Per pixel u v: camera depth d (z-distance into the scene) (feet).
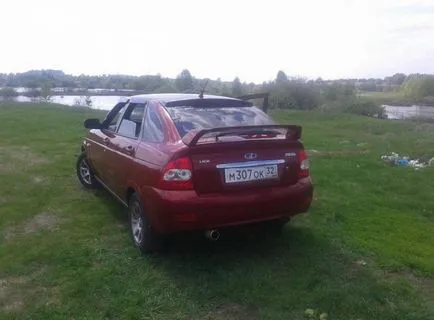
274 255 14.40
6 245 15.25
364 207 19.56
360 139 43.45
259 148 13.34
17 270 13.38
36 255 14.34
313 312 11.14
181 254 14.46
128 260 14.07
